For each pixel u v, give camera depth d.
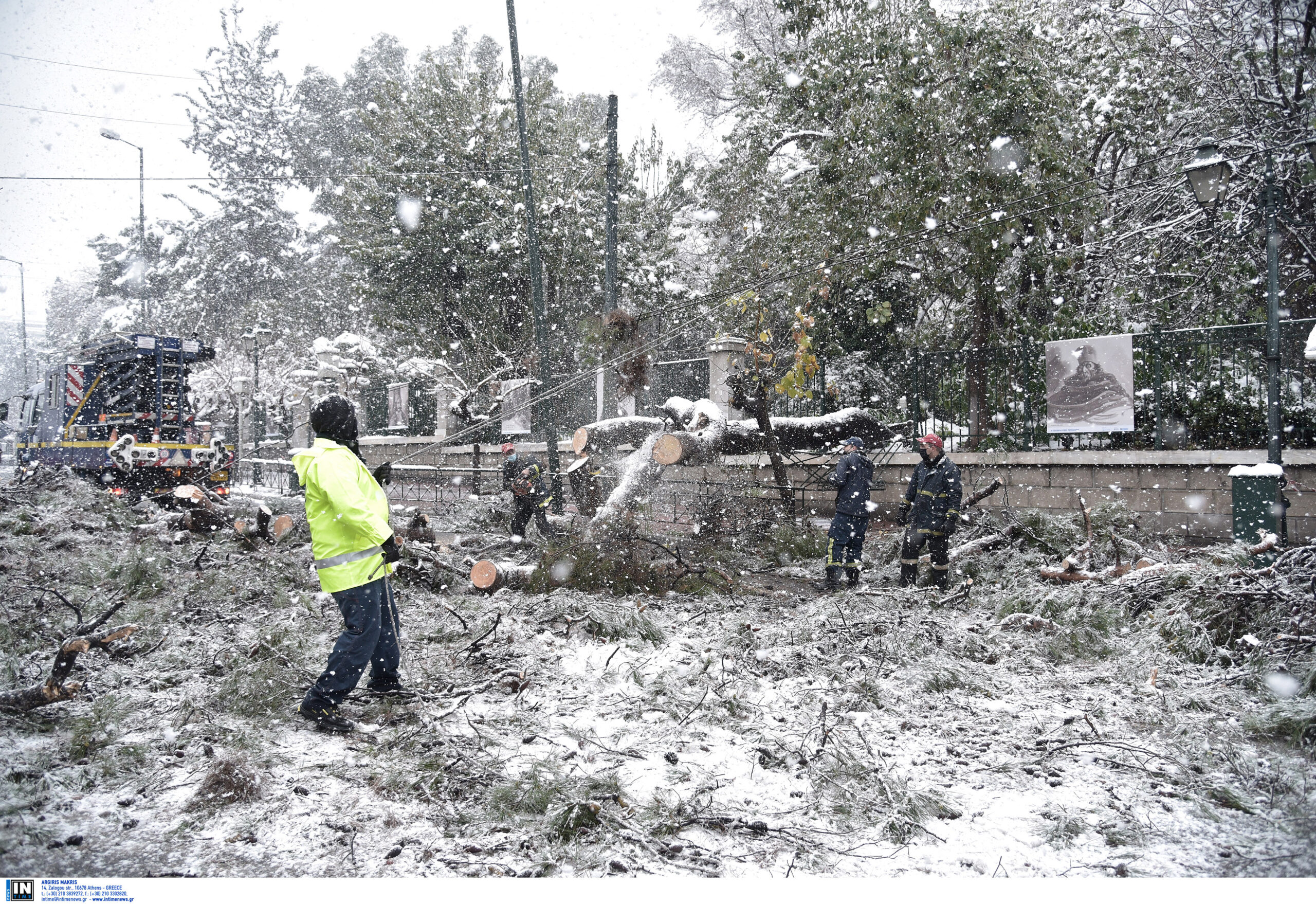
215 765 3.31
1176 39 13.75
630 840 2.97
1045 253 12.30
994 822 3.18
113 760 3.50
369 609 4.15
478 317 22.56
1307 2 11.17
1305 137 10.53
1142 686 4.85
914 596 6.78
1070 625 5.95
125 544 8.60
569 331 22.05
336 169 37.81
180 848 2.84
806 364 10.14
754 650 5.57
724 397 13.45
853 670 5.13
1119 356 10.05
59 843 2.85
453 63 26.20
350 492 4.07
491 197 21.45
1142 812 3.27
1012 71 11.51
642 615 6.09
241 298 37.00
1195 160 8.24
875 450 11.78
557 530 9.93
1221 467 9.25
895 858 2.88
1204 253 12.55
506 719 4.21
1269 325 7.89
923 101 11.66
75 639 4.03
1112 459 9.97
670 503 10.52
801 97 13.70
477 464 15.45
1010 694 4.90
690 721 4.25
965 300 13.75
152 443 15.77
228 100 37.28
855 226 12.38
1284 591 5.49
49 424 18.02
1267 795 3.41
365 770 3.58
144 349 16.56
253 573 7.13
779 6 13.23
